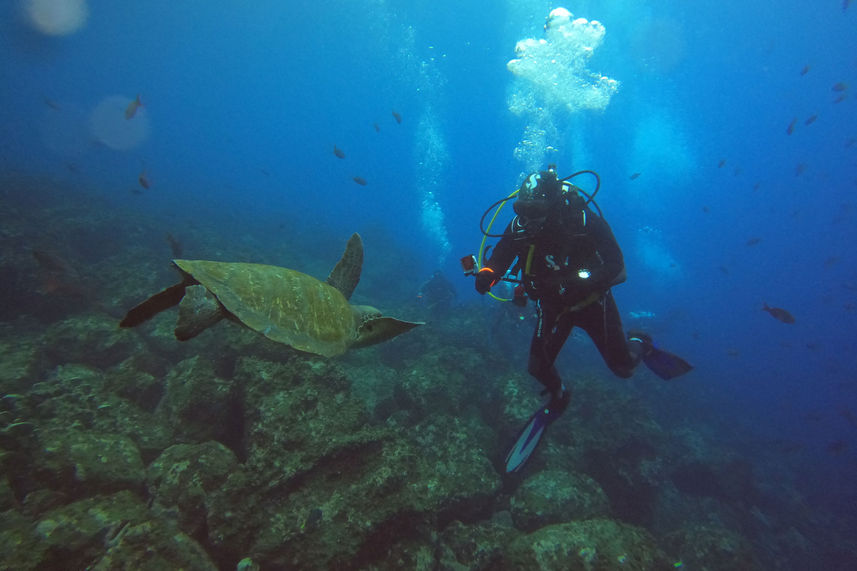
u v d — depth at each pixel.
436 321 15.16
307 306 2.96
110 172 44.16
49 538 2.89
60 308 8.00
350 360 9.37
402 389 8.27
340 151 13.41
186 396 5.10
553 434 7.91
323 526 3.67
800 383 27.98
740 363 29.64
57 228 12.78
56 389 4.96
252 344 6.05
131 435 4.65
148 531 3.16
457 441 6.42
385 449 4.47
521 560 3.92
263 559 3.43
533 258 3.34
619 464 7.61
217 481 3.94
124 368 5.96
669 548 6.24
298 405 4.72
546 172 3.39
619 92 52.66
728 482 9.56
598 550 3.81
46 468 3.62
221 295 2.49
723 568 5.68
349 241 4.27
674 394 14.92
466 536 4.61
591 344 17.81
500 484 5.84
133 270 10.09
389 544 3.86
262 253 19.19
